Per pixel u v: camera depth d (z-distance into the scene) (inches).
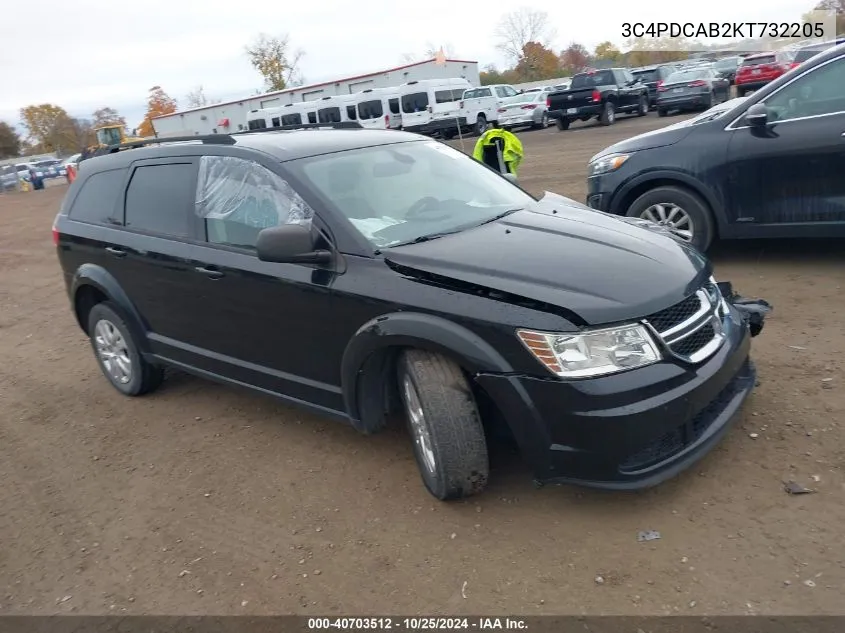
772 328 200.7
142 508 157.5
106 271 205.9
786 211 238.1
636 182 263.3
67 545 148.2
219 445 180.7
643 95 1111.0
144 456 181.2
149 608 125.6
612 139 797.2
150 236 189.8
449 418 129.5
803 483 131.5
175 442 185.9
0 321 344.8
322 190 155.6
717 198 248.2
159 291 189.8
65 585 135.3
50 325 325.4
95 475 175.6
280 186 160.4
